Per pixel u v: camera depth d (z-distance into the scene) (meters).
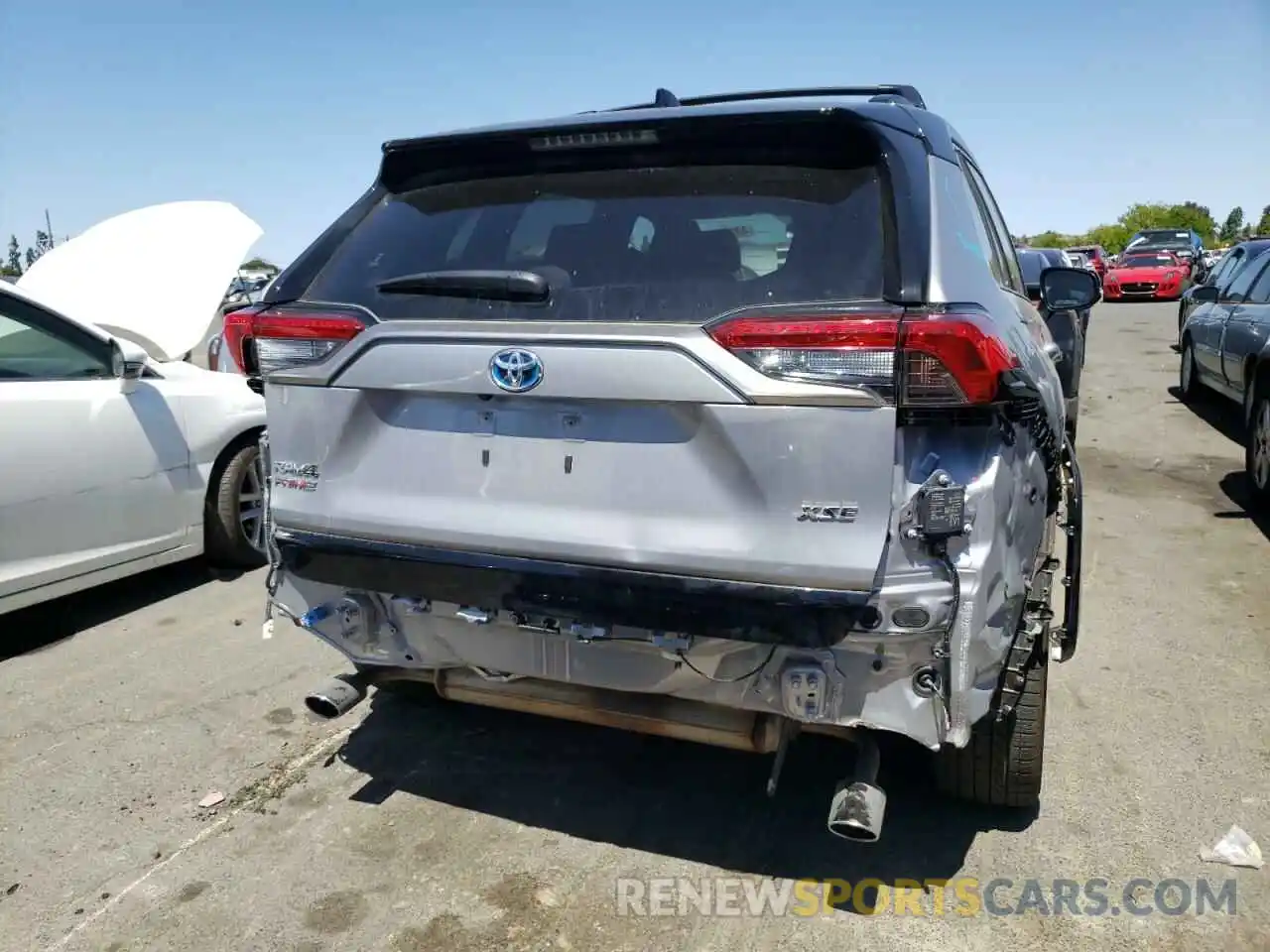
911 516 2.24
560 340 2.45
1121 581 5.21
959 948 2.57
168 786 3.42
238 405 5.55
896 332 2.18
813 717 2.39
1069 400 7.15
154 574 5.73
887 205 2.42
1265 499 6.39
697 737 2.72
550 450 2.52
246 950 2.62
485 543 2.60
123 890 2.87
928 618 2.24
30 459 4.53
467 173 3.01
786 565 2.28
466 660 2.83
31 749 3.69
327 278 2.95
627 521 2.44
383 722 3.84
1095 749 3.52
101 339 4.95
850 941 2.61
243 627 4.88
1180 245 27.64
